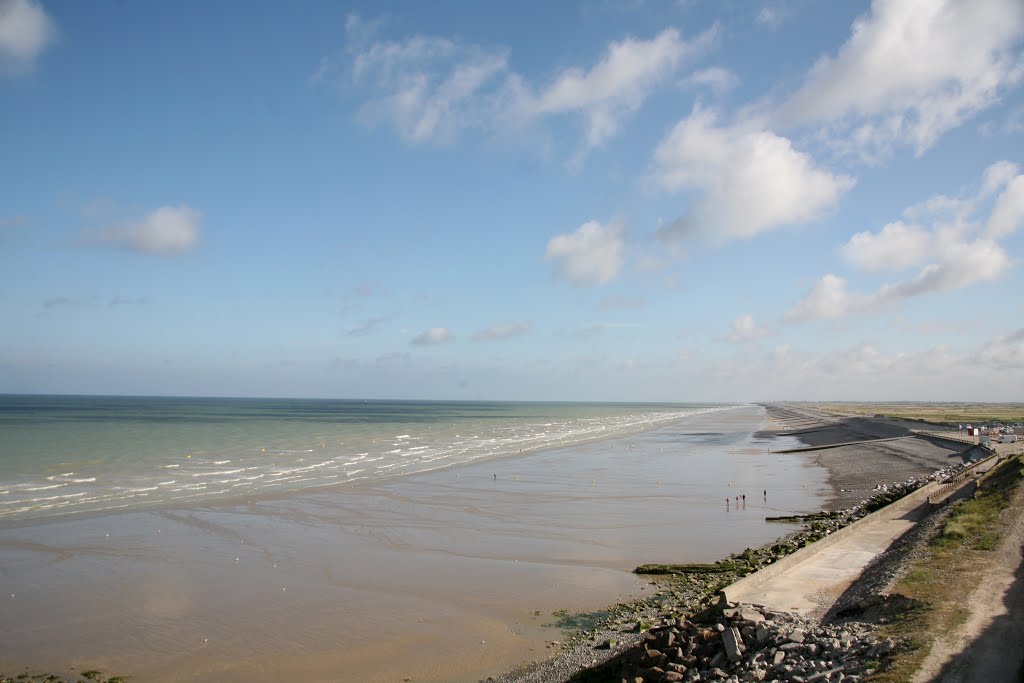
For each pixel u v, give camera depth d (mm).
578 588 25828
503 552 31094
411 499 43594
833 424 136250
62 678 17719
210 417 160125
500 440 98438
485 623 22094
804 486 52531
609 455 77125
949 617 15688
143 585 25047
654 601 23969
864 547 26391
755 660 15555
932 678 12438
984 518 25906
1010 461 42125
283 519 36344
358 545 31688
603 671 17141
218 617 22250
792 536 34031
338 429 120562
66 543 30078
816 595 20203
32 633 20500
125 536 31594
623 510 41625
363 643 20438
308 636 20906
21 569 26328
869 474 58719
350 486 47812
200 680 17859
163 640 20328
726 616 18312
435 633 21234
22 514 35438
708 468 64750
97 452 67312
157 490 43875
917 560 21094
